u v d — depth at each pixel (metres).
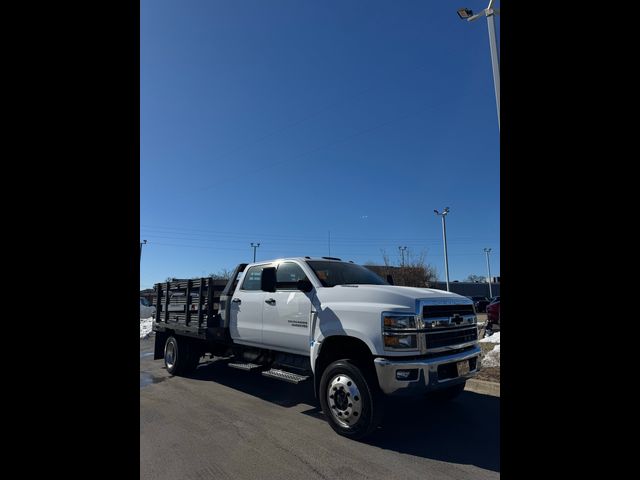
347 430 4.20
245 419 4.97
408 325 4.08
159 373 8.13
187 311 7.34
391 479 3.34
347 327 4.35
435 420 4.90
